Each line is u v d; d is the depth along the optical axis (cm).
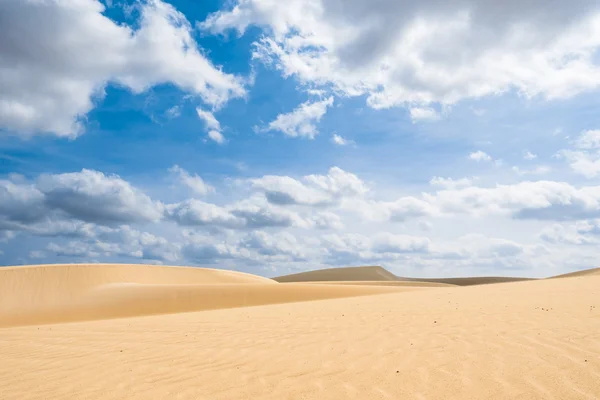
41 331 1255
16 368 759
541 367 570
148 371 678
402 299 1480
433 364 615
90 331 1162
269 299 2930
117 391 589
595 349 632
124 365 724
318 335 880
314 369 633
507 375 549
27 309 3064
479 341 727
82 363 762
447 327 866
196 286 3328
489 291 1552
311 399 516
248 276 6675
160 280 5038
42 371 725
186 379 623
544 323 836
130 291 3281
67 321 2606
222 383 595
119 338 1002
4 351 935
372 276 14088
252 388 567
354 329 919
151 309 2786
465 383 532
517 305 1099
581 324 805
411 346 727
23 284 3678
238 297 2975
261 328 1017
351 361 661
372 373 595
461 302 1250
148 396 561
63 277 3956
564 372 546
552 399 471
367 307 1298
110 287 3631
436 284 6938
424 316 1028
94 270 4325
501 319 910
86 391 598
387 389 530
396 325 930
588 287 1438
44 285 3734
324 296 2984
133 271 4903
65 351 888
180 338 945
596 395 474
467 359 627
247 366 671
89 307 2903
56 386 632
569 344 667
